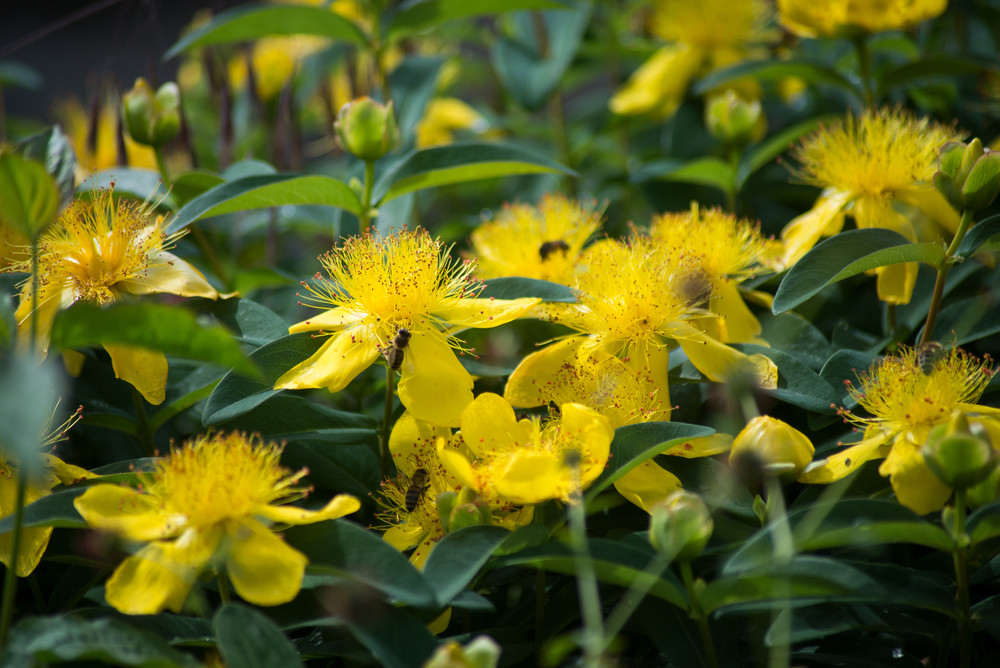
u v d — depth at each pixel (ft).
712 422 2.73
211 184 2.96
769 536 2.46
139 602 2.47
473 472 2.55
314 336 2.68
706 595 2.47
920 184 2.81
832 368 2.70
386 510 2.72
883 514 2.48
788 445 2.56
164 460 2.54
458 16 3.14
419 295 2.67
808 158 2.89
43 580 2.72
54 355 2.66
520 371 2.66
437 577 2.45
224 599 2.53
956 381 2.60
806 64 3.08
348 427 2.69
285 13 3.05
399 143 3.19
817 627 2.52
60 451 2.84
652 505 2.58
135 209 2.83
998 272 2.85
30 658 2.39
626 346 2.70
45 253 2.70
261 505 2.51
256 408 2.67
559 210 2.91
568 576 2.67
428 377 2.63
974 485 2.46
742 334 2.77
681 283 2.69
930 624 2.54
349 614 2.46
